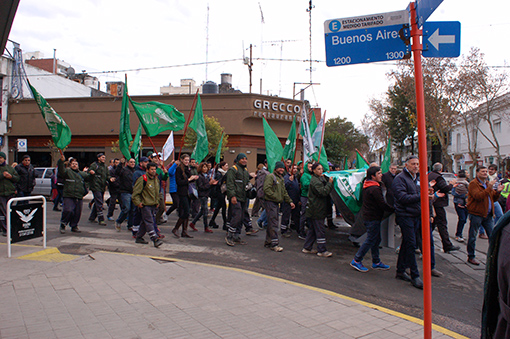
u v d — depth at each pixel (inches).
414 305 185.6
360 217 288.4
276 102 938.1
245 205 323.3
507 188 325.7
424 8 91.8
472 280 232.1
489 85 965.2
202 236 344.8
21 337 125.0
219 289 184.2
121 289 178.1
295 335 135.6
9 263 219.1
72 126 991.0
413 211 213.2
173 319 145.3
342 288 208.4
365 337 136.6
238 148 914.1
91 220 413.4
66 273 200.8
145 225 294.5
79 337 126.5
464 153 1587.1
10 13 212.5
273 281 202.2
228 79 1214.3
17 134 1040.2
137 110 366.9
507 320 63.4
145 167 320.8
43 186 669.3
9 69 1050.7
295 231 385.1
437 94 1000.9
